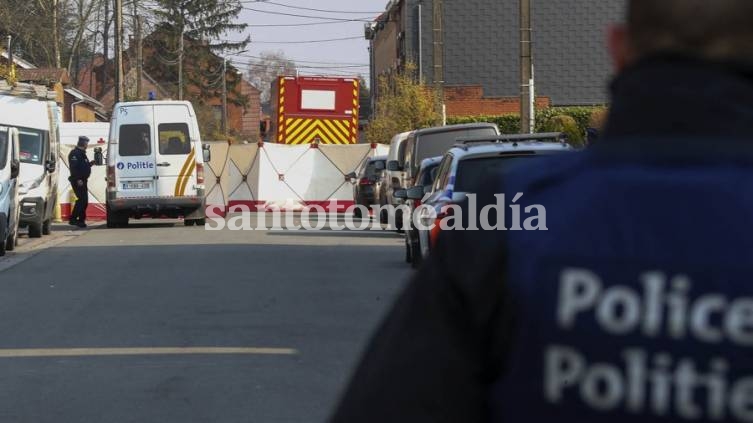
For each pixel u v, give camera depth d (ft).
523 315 7.82
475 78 203.21
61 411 29.71
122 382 33.32
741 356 7.36
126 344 39.86
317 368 35.40
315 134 146.20
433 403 8.07
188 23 341.41
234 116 422.00
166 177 107.55
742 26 7.89
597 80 201.36
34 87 96.43
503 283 7.98
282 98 145.38
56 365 36.01
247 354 37.73
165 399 31.09
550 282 7.77
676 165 7.75
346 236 94.12
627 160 7.88
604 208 7.79
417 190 63.82
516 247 7.95
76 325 44.27
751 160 7.62
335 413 8.45
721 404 7.40
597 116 62.34
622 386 7.56
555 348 7.72
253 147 146.82
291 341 40.34
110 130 107.45
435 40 144.56
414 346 8.18
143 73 340.39
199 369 35.22
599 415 7.61
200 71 348.18
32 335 41.98
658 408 7.49
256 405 30.40
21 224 93.76
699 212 7.57
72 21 252.62
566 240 7.80
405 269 64.90
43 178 94.63
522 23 103.91
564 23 201.57
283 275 61.62
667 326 7.49
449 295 8.20
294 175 146.00
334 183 146.00
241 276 61.11
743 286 7.39
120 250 78.89
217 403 30.60
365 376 8.37
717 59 7.91
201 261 69.77
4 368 35.58
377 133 154.30
